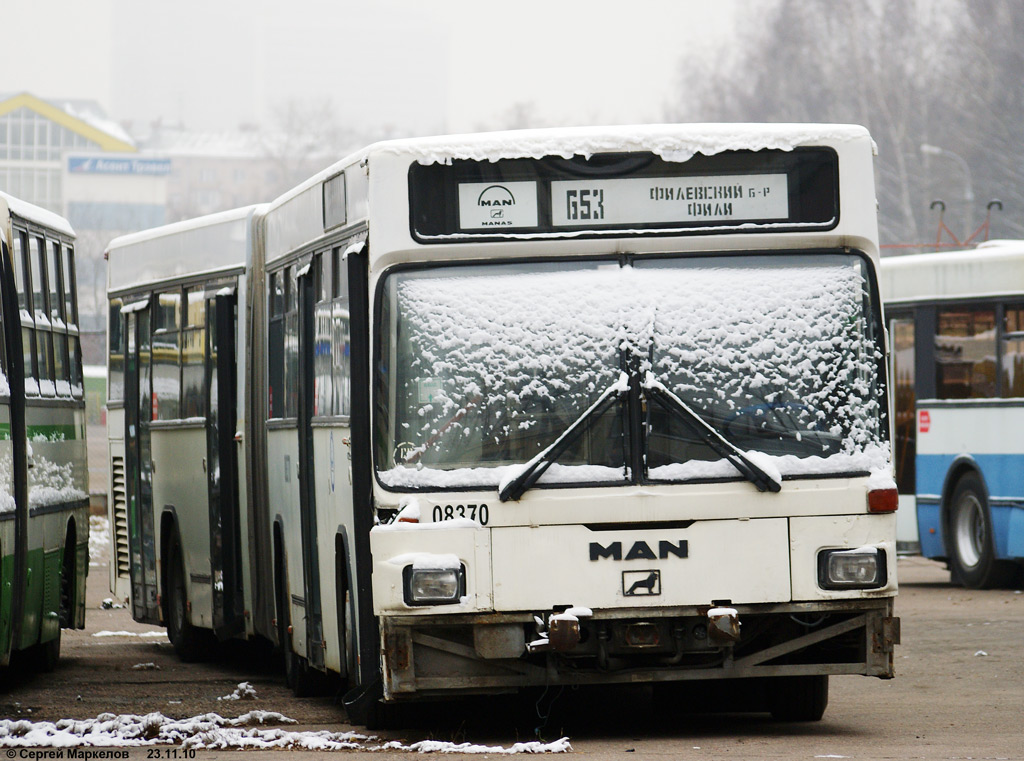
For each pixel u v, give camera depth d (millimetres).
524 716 20781
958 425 40656
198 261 28531
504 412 17656
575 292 17891
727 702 21078
